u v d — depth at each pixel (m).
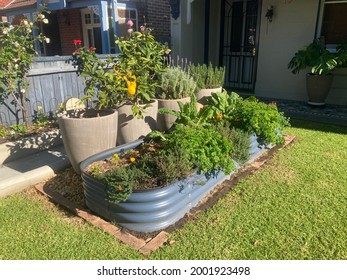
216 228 2.62
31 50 4.61
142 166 2.92
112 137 3.47
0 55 4.02
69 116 3.70
